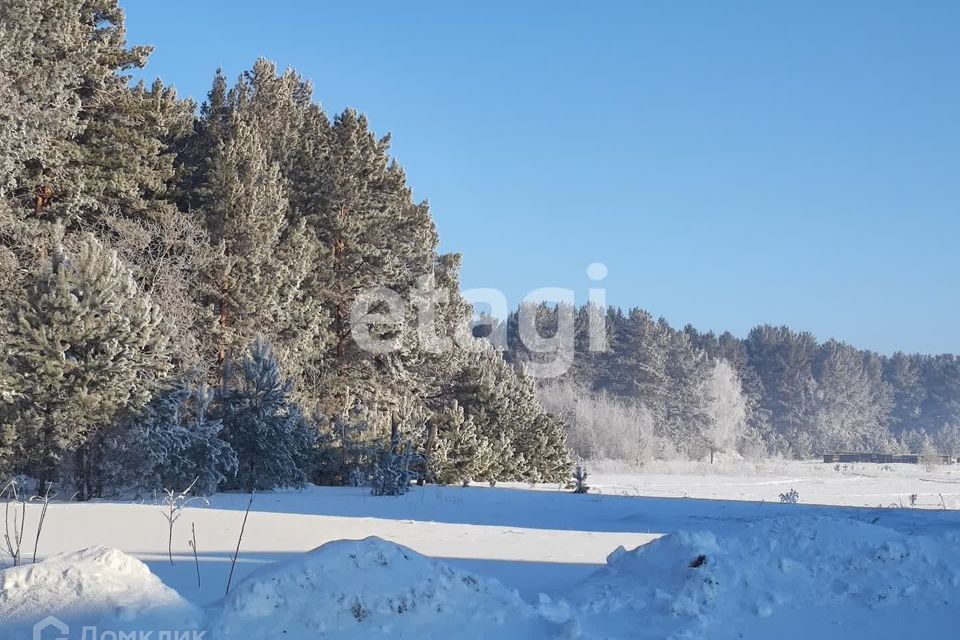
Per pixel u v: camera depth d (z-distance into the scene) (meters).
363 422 32.34
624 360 98.00
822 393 123.62
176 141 40.78
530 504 22.33
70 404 20.59
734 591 8.36
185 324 32.38
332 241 44.38
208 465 22.73
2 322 21.66
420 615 6.91
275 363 26.48
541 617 7.38
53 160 30.45
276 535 12.94
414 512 18.75
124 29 34.75
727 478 54.66
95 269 21.48
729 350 124.00
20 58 29.16
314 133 49.91
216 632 6.35
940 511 20.72
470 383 43.50
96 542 11.60
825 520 10.06
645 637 7.26
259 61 47.66
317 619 6.62
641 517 18.31
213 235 36.84
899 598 8.35
